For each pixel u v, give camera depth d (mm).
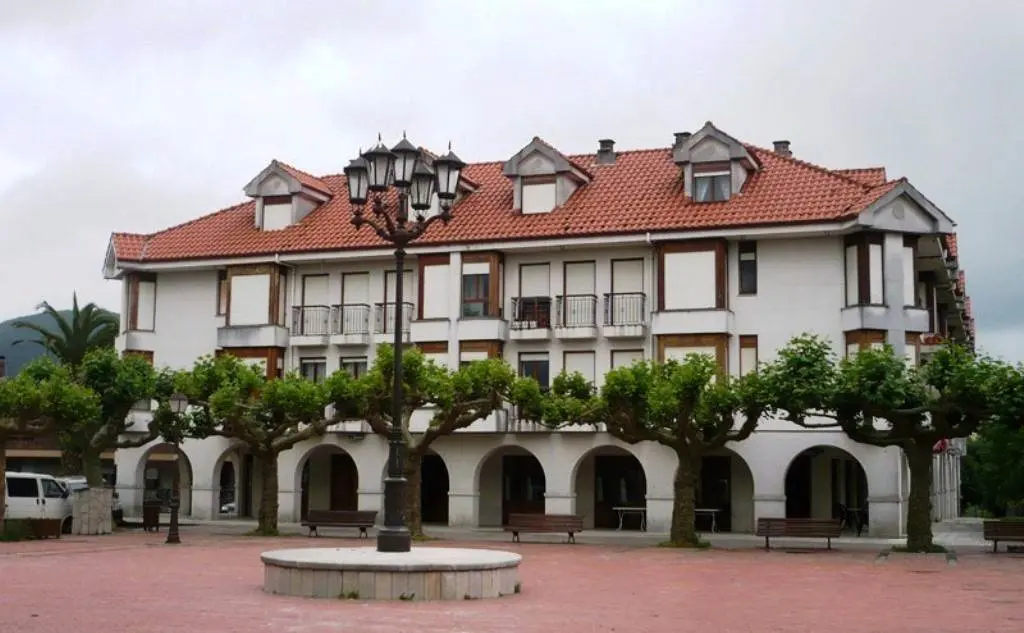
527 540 35281
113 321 55250
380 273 44156
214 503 45500
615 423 33250
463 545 32219
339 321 44062
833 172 40219
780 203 38938
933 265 42906
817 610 17656
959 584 22031
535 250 41406
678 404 31469
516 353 41812
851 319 37312
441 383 34219
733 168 40031
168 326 46688
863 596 19781
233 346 44656
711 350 38625
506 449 43188
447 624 15156
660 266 39500
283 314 45062
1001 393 28938
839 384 30469
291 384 35281
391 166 22531
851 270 37906
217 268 45844
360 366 43844
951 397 29656
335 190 48688
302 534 37000
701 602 18641
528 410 34625
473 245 41719
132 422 40688
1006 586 21641
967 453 69500
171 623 14930
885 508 36781
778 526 31844
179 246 46688
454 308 41938
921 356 40344
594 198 42438
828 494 40188
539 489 43750
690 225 38844
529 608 17281
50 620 15164
